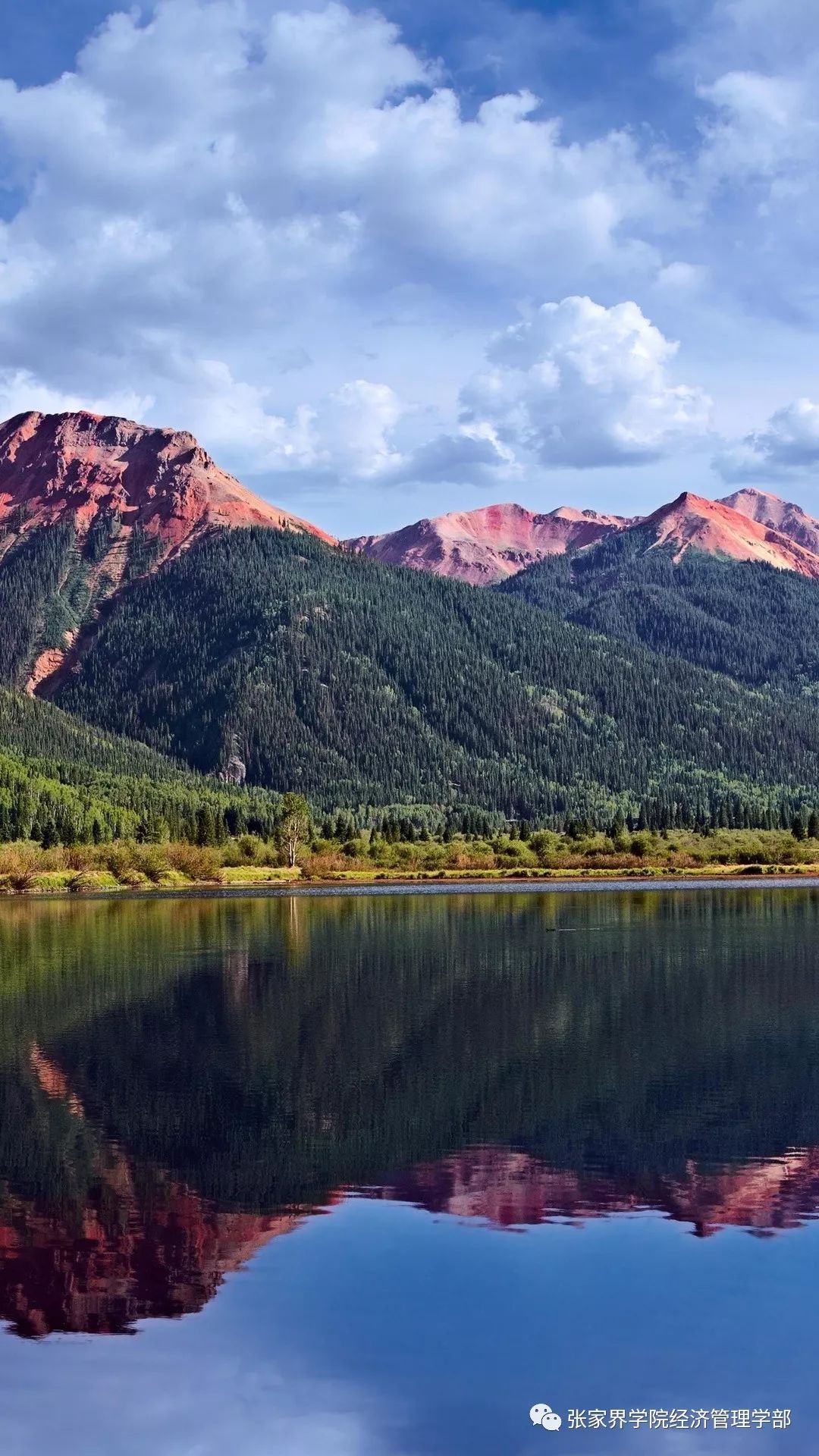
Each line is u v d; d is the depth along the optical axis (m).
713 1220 35.75
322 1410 25.91
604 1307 30.20
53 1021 69.88
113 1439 25.16
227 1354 28.22
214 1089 52.69
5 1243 34.72
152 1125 47.03
